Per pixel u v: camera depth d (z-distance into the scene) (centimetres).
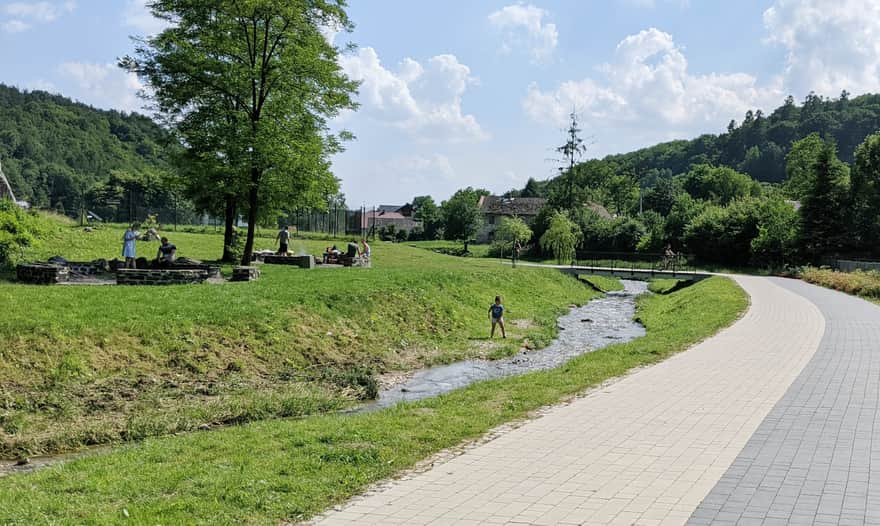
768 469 709
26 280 2156
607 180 11562
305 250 4394
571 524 572
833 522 559
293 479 702
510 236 7831
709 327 2053
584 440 849
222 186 2822
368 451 802
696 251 7012
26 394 1269
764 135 18350
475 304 2953
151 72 2909
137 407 1287
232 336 1759
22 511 622
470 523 581
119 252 3272
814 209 6016
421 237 10238
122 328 1586
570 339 2475
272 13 2752
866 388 1116
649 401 1064
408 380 1725
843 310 2452
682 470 715
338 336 2031
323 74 2906
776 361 1400
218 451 838
